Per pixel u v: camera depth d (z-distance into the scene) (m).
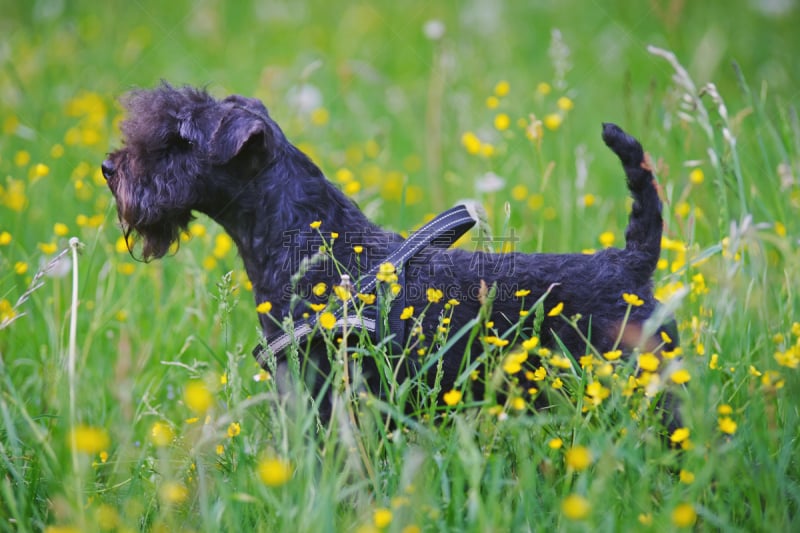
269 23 36.81
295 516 9.59
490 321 12.02
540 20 35.62
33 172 19.78
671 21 24.59
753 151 20.55
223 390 12.86
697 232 17.36
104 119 23.12
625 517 9.82
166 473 10.00
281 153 12.27
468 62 29.52
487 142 21.45
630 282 12.12
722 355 13.11
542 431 11.36
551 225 19.22
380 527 9.24
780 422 11.68
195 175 12.23
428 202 22.05
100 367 15.12
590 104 26.64
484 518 8.96
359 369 10.82
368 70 24.47
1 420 12.54
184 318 15.48
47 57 29.80
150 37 33.72
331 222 12.39
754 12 32.25
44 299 16.45
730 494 10.38
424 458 9.87
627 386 10.71
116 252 17.47
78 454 10.73
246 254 12.62
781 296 14.27
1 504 11.20
